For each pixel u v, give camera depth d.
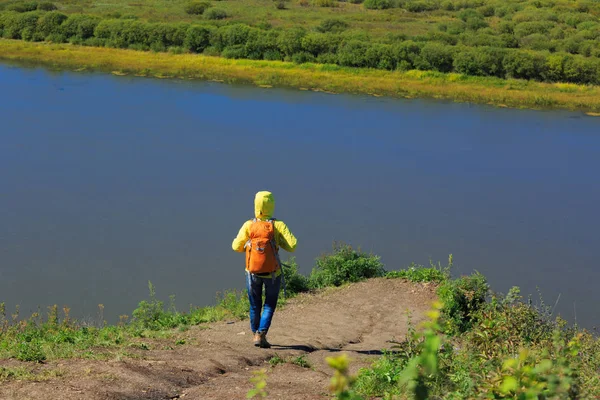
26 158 25.23
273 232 7.90
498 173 26.91
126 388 5.90
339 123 33.38
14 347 7.82
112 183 23.03
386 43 49.06
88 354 7.25
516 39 54.69
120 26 50.16
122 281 15.98
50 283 15.75
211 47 48.72
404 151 29.20
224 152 27.44
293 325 10.44
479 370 5.52
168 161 25.81
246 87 40.72
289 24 58.47
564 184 25.92
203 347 8.34
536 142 31.95
